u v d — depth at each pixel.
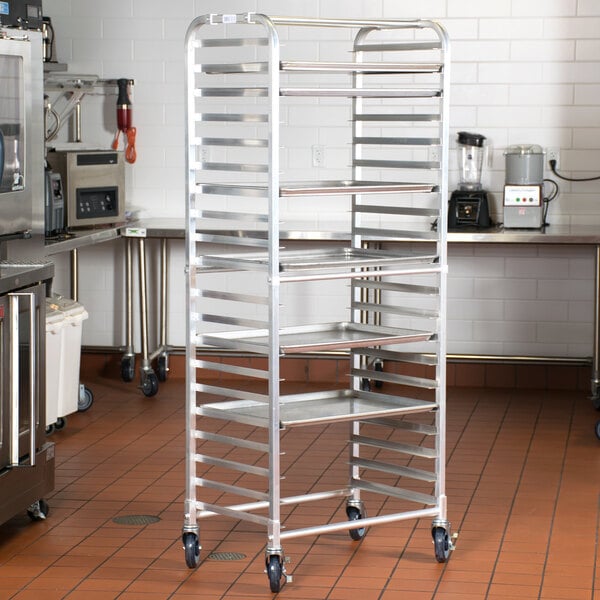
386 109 8.15
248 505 4.77
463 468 6.12
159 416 7.30
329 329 4.87
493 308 8.12
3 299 4.75
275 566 4.36
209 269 4.64
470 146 7.95
